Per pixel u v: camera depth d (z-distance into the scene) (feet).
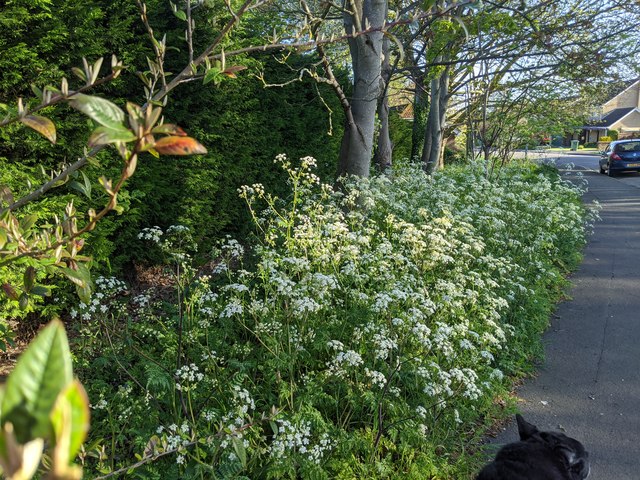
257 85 27.99
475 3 8.96
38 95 5.50
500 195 28.53
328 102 35.37
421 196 25.89
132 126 3.95
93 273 17.31
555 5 36.09
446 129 59.67
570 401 15.76
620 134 199.72
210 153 24.11
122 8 18.62
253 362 13.42
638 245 35.94
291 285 14.24
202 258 23.66
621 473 12.42
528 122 50.96
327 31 48.08
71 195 15.61
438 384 12.67
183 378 11.21
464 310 16.61
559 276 26.61
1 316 13.99
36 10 15.53
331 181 30.14
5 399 1.49
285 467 10.25
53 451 1.41
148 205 21.16
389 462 11.61
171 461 10.42
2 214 5.85
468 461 12.37
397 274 17.83
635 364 18.11
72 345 14.46
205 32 22.30
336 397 12.62
